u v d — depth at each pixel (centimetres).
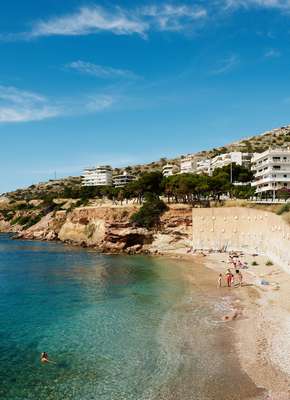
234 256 7675
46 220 15962
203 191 10838
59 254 9650
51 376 2662
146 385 2502
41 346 3198
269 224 7081
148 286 5381
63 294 5006
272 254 6781
